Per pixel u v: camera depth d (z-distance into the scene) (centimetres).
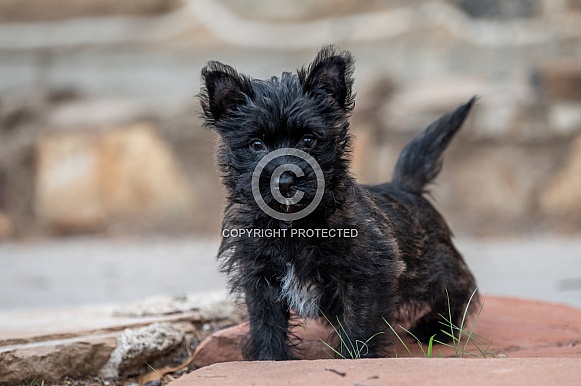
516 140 1930
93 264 1399
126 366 604
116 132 2048
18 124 2153
